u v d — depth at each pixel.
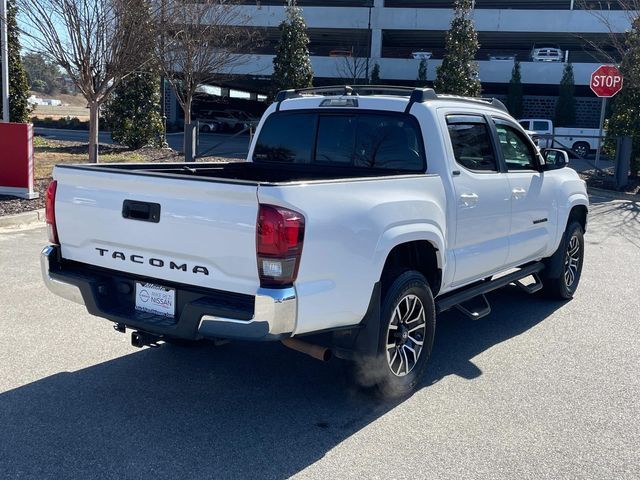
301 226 3.59
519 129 6.18
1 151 11.23
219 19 19.47
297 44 26.36
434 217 4.67
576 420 4.28
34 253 8.47
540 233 6.35
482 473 3.60
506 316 6.64
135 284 4.14
